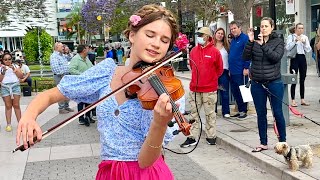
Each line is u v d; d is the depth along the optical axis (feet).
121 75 8.18
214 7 82.28
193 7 84.33
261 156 20.15
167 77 7.71
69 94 8.27
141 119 7.77
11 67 31.58
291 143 21.99
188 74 69.10
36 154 24.12
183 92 7.60
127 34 8.29
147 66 7.95
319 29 33.55
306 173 17.40
